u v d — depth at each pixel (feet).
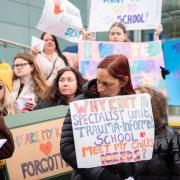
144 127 9.25
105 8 19.22
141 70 18.43
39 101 15.55
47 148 12.17
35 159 11.97
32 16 31.22
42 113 12.37
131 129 9.20
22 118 12.08
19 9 31.37
